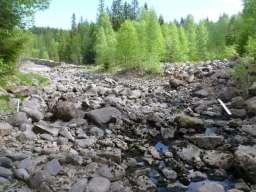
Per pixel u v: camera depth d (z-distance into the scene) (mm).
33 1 22156
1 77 23969
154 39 52469
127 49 51688
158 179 12758
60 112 18688
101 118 18156
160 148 15453
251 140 15781
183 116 17766
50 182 11781
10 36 23344
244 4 38031
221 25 105938
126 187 11891
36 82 29781
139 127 18000
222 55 65625
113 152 14594
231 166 13289
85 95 26172
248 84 24594
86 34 109062
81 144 15359
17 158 13258
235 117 19688
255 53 29359
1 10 21719
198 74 33281
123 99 24828
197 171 13164
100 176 12383
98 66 69688
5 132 15617
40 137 15758
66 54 120625
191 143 15781
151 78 40594
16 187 11508
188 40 80812
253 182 12172
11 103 20500
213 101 22828
